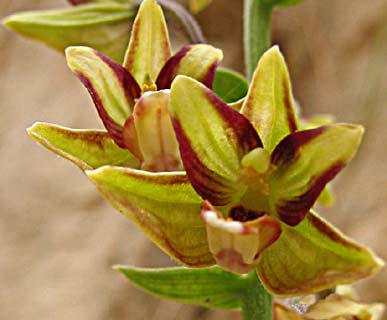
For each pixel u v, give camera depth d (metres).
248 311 0.15
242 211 0.14
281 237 0.13
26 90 0.41
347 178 0.33
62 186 0.38
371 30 0.35
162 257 0.35
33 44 0.43
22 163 0.39
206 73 0.15
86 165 0.14
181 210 0.13
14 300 0.36
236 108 0.14
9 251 0.37
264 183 0.13
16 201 0.38
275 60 0.13
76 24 0.17
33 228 0.37
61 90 0.41
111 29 0.17
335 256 0.13
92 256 0.36
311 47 0.36
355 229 0.32
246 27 0.16
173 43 0.21
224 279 0.15
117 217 0.37
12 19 0.17
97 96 0.14
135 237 0.36
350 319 0.15
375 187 0.32
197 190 0.13
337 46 0.36
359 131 0.13
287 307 0.15
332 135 0.13
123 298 0.35
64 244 0.37
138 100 0.14
